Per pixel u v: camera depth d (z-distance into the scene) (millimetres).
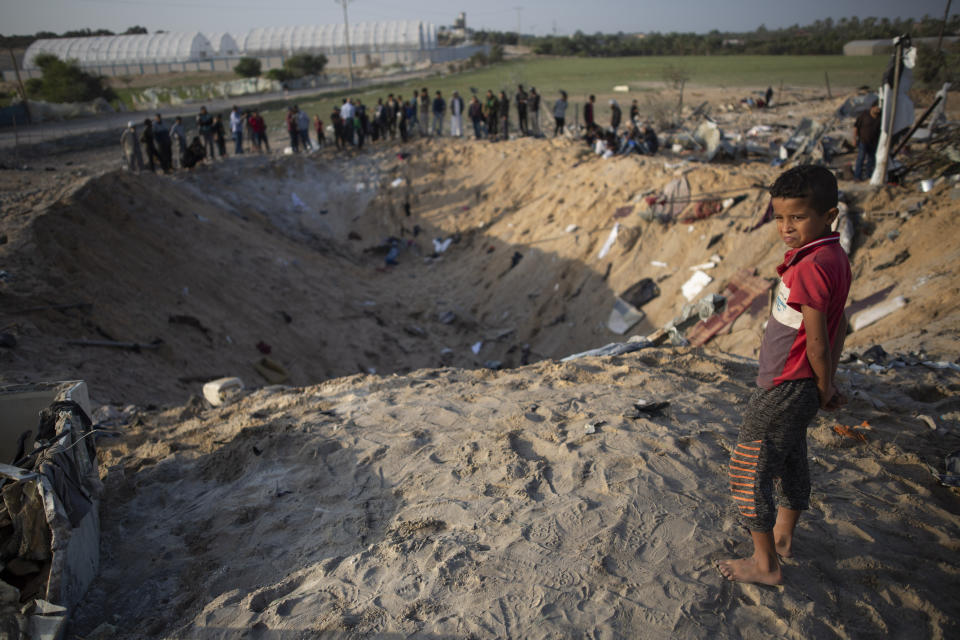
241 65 70125
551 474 3688
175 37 82375
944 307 8828
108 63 78812
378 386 6156
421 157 26531
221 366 12523
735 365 5762
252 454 4789
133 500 4418
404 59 90688
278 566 3357
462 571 2891
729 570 2684
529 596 2678
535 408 4754
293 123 26953
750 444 2518
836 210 2238
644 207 15906
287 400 6242
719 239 13922
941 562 2857
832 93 36750
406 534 3336
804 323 2240
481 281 19391
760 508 2512
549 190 21203
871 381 5605
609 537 2986
